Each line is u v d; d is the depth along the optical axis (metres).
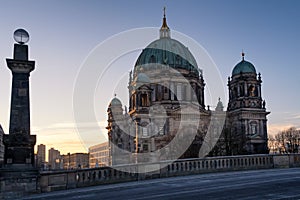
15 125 25.16
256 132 113.81
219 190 20.14
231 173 32.22
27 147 25.16
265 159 38.28
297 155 40.19
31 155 25.17
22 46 26.42
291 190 19.33
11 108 25.38
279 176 27.16
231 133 100.88
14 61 25.84
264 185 21.73
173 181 26.97
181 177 30.50
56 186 25.91
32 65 26.22
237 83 117.19
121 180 29.78
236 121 114.94
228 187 21.33
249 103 114.56
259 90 117.31
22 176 24.33
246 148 108.44
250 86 116.12
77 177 27.36
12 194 23.83
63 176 26.36
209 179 27.06
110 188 24.48
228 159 36.12
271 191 19.11
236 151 99.44
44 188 25.27
